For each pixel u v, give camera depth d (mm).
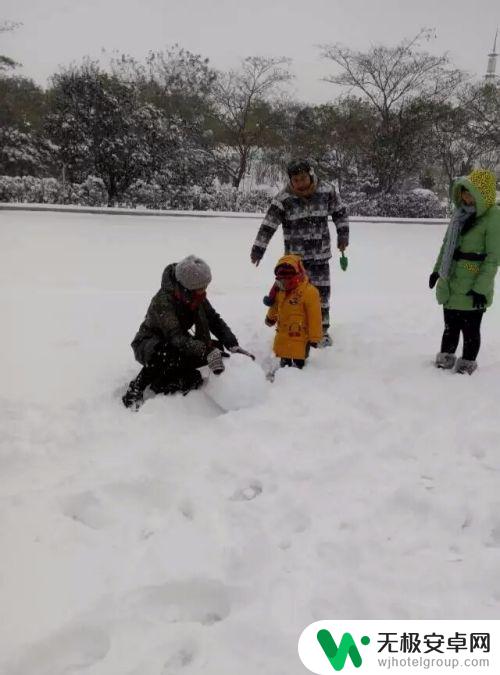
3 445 3332
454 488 3027
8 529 2645
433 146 24172
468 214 4254
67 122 17312
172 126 18891
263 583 2375
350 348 5105
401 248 13344
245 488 3049
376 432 3551
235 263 10375
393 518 2812
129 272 9055
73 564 2457
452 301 4398
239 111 25844
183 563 2465
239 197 19953
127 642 2111
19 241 10938
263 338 5332
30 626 2150
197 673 2002
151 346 3891
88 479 3012
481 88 23828
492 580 2426
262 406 3818
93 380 4309
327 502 2908
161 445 3350
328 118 26000
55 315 6059
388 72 23172
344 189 24344
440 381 4316
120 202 18172
